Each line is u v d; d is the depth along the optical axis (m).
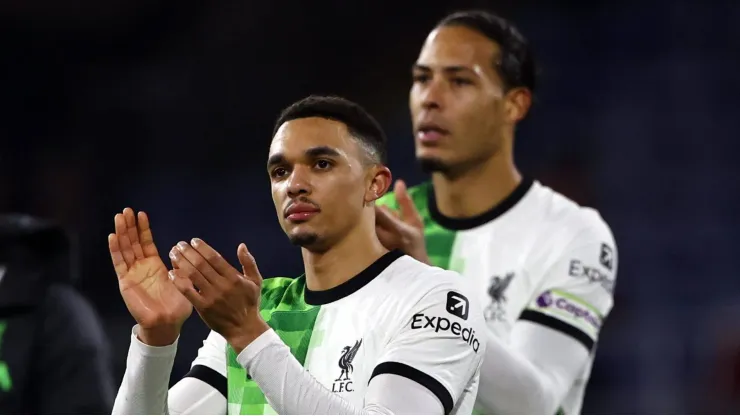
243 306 9.44
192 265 9.31
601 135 38.62
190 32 43.84
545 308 14.51
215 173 41.69
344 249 10.55
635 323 33.97
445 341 9.98
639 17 40.12
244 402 10.69
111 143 42.22
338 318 10.45
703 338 33.19
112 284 34.91
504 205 15.31
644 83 39.41
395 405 9.57
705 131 38.28
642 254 36.09
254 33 43.59
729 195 37.03
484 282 14.88
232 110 42.72
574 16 40.88
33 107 43.00
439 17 42.78
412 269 10.57
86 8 45.34
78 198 40.72
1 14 43.78
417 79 15.33
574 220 15.14
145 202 40.75
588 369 15.16
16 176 41.34
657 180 37.59
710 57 39.38
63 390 14.30
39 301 14.53
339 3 43.50
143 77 43.34
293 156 10.23
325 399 9.34
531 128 39.03
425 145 15.06
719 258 35.69
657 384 32.22
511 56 15.33
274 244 38.28
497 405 13.01
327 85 43.16
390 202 15.41
